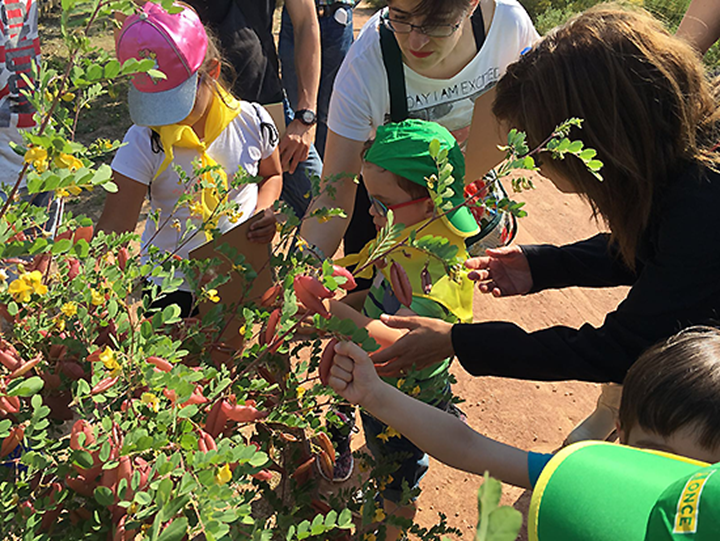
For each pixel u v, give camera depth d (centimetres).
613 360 136
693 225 122
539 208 430
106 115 496
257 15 264
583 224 420
